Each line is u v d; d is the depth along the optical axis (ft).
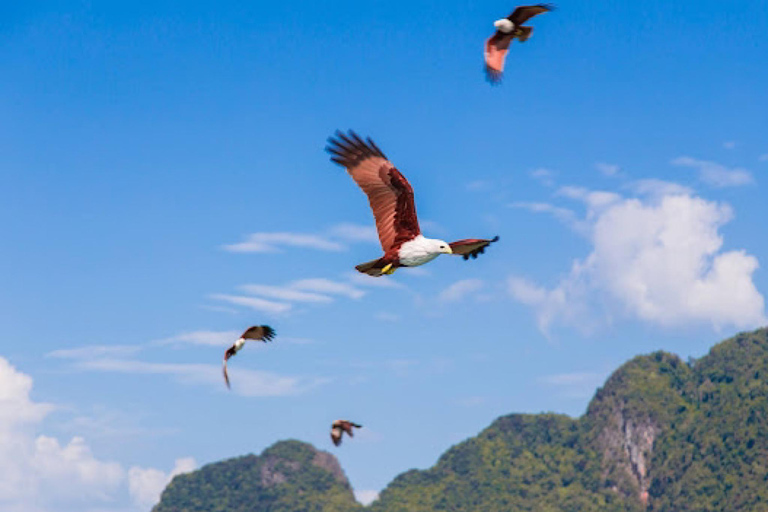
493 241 50.47
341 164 49.26
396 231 49.57
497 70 56.08
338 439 60.85
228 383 45.16
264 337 45.68
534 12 55.57
